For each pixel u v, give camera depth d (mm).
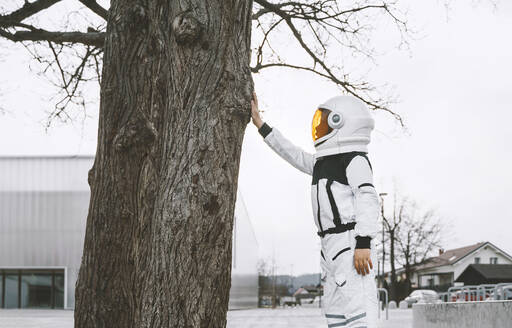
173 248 3133
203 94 3242
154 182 4340
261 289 77062
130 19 4312
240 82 3328
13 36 6535
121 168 4297
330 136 3764
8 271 31656
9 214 31922
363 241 3486
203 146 3189
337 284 3541
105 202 4312
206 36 3277
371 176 3639
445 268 71250
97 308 4309
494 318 6125
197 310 3100
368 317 3461
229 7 3340
